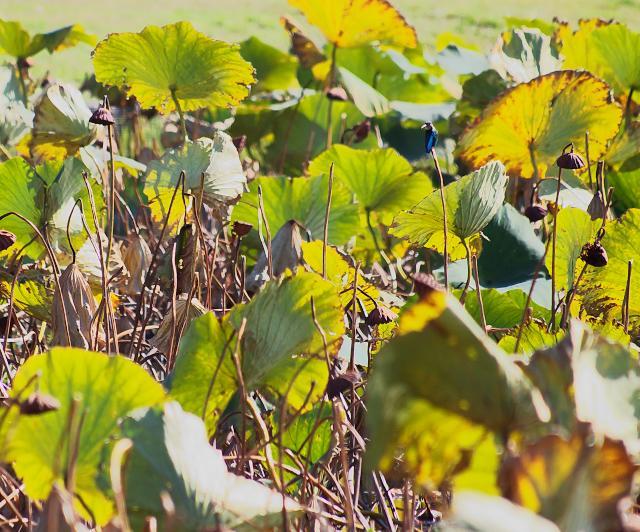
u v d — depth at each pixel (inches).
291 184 437.4
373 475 345.1
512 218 431.5
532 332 362.3
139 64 422.9
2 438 319.0
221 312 388.2
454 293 402.9
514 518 289.7
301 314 344.2
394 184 450.6
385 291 408.2
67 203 401.1
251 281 398.9
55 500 303.7
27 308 386.6
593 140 435.8
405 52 651.5
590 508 298.7
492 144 437.7
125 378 319.9
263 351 344.2
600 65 491.8
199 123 555.2
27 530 331.6
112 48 421.1
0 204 398.0
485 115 432.8
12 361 385.7
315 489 343.0
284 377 345.1
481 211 378.3
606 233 388.5
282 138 574.2
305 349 344.2
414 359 306.8
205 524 311.3
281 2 1841.8
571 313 389.1
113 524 304.7
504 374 307.0
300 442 358.3
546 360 312.5
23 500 343.0
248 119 570.6
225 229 442.3
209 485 314.0
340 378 345.7
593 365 313.0
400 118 603.8
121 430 313.4
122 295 418.9
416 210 380.2
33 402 309.3
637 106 507.8
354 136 541.0
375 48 622.5
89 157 440.5
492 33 1528.1
